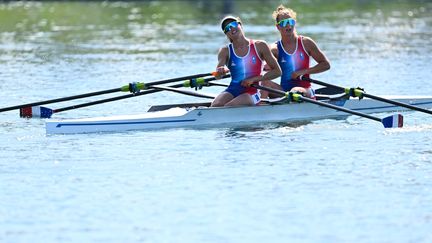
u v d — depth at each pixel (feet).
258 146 198.59
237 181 169.48
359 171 176.35
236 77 228.02
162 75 325.62
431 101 252.01
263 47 226.79
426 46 419.13
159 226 143.74
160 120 219.61
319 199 157.69
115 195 160.76
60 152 194.29
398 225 143.74
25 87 294.05
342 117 235.61
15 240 137.69
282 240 137.18
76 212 151.12
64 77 320.70
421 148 196.24
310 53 238.68
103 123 215.51
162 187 165.68
